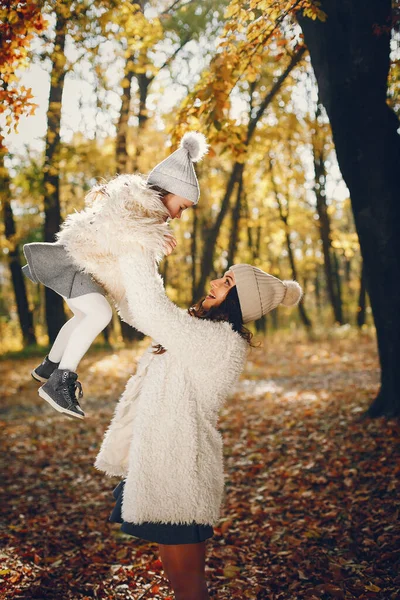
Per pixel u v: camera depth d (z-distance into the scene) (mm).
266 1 4906
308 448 6434
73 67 7355
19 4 4434
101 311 2445
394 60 5957
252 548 4320
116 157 15094
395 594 3471
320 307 41250
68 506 5535
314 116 13797
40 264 2477
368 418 6750
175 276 32094
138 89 15070
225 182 19406
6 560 4160
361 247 6363
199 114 5691
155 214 2449
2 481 6406
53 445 8023
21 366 16406
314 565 3945
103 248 2389
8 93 4703
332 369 13180
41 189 15094
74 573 4020
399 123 6125
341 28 5770
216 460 2533
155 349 2588
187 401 2469
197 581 2469
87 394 12000
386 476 5152
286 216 25391
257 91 12172
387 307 6367
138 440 2441
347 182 6246
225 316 2621
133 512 2385
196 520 2412
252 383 12422
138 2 7016
